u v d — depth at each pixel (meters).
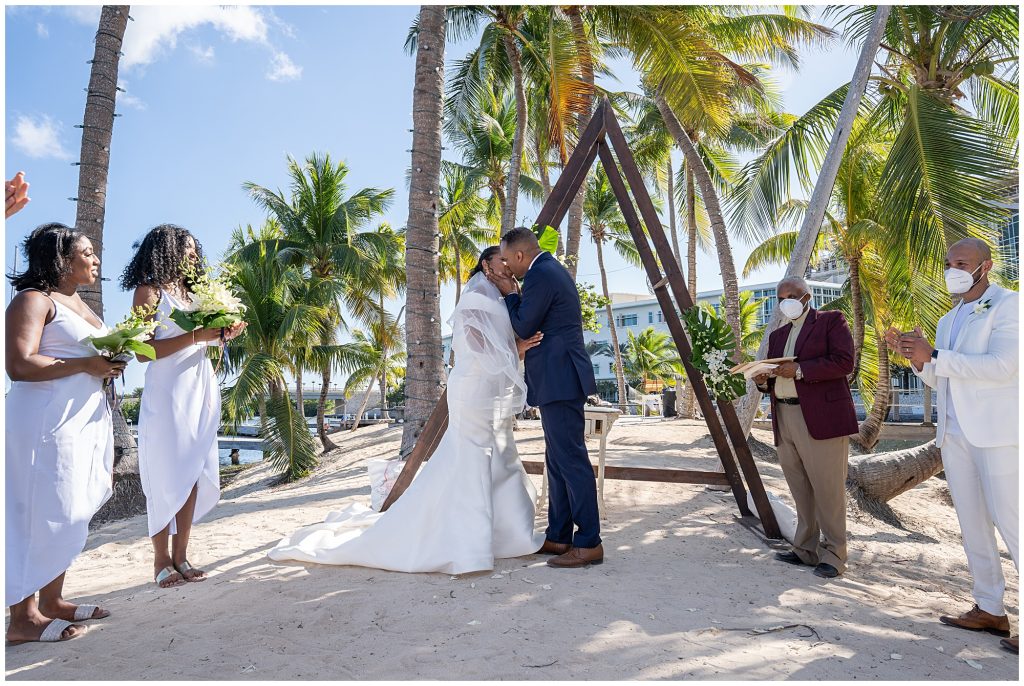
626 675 2.44
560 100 12.38
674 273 5.04
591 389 4.01
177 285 3.87
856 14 9.98
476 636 2.86
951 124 8.09
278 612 3.25
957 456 3.40
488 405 4.12
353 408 49.22
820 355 4.07
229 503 7.53
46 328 3.08
